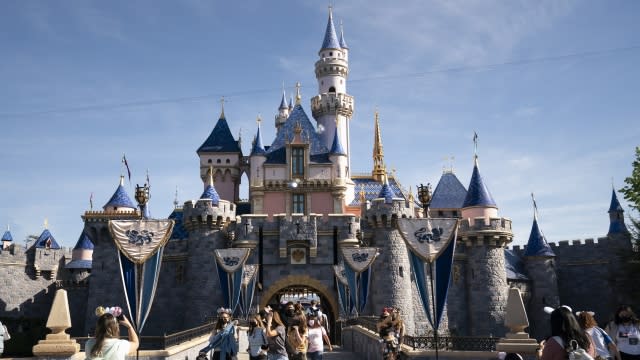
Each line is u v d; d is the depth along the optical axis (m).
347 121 88.94
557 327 9.92
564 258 69.94
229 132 80.94
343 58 91.25
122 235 24.34
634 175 44.97
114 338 9.77
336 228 55.19
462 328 58.12
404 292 54.03
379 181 85.62
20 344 56.56
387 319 22.28
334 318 53.28
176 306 58.16
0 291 67.62
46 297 72.19
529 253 66.25
